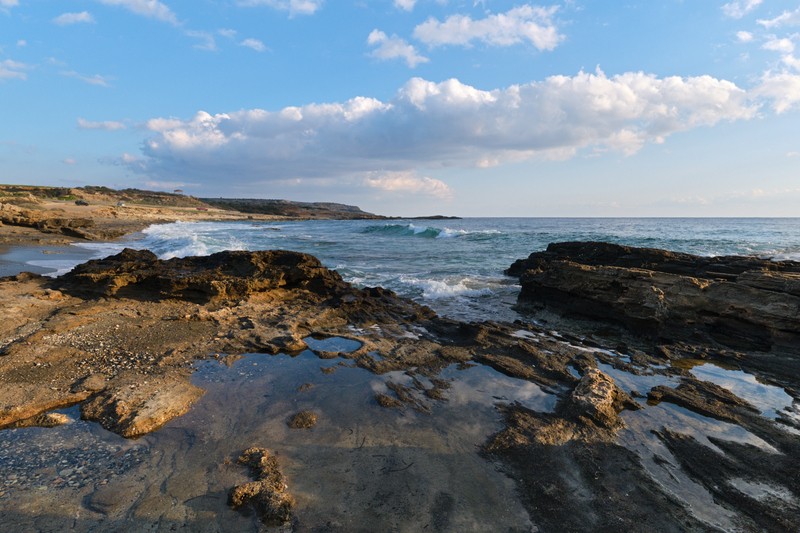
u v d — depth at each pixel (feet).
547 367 28.68
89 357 28.40
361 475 17.16
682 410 23.35
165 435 19.85
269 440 19.63
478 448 19.22
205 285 44.50
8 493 15.60
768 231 179.22
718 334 34.91
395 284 60.29
